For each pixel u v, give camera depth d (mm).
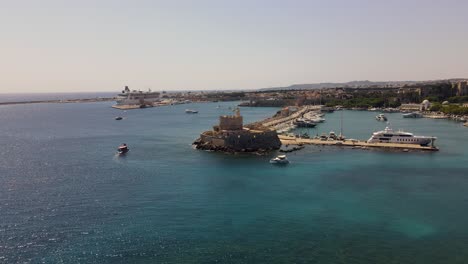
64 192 89125
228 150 142000
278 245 61125
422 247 60812
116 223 69688
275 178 101125
